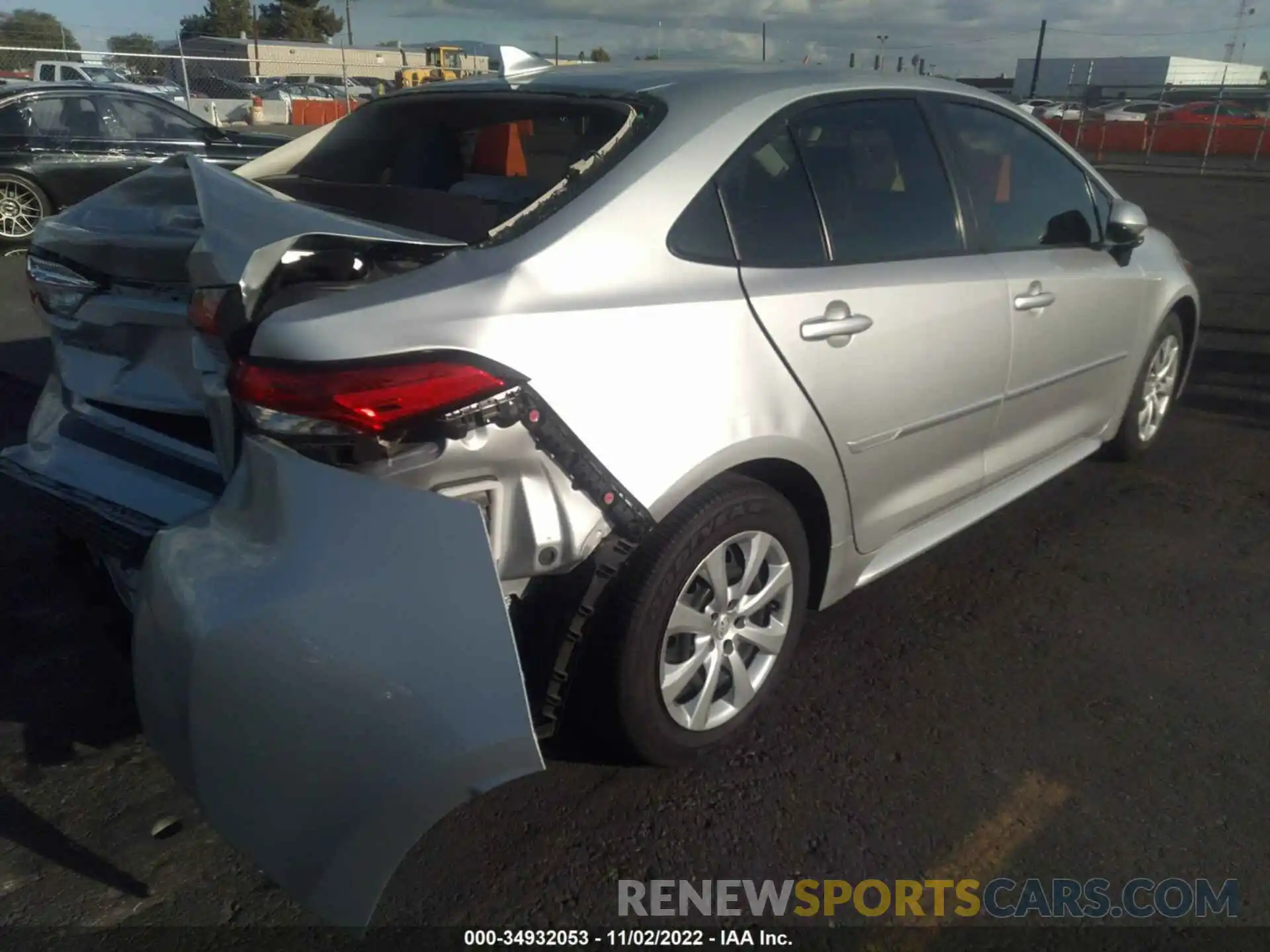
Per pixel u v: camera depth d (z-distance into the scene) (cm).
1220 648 340
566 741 288
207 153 1076
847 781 274
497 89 309
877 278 296
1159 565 396
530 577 229
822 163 296
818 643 339
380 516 197
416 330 206
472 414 207
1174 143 2834
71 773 273
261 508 206
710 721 277
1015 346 350
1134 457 493
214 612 198
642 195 251
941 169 334
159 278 266
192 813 260
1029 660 331
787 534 280
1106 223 404
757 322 260
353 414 199
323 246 209
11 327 709
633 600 244
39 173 1003
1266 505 454
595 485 227
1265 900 238
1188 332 498
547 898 237
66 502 279
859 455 296
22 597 355
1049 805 266
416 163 320
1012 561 398
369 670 190
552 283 228
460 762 189
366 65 3297
